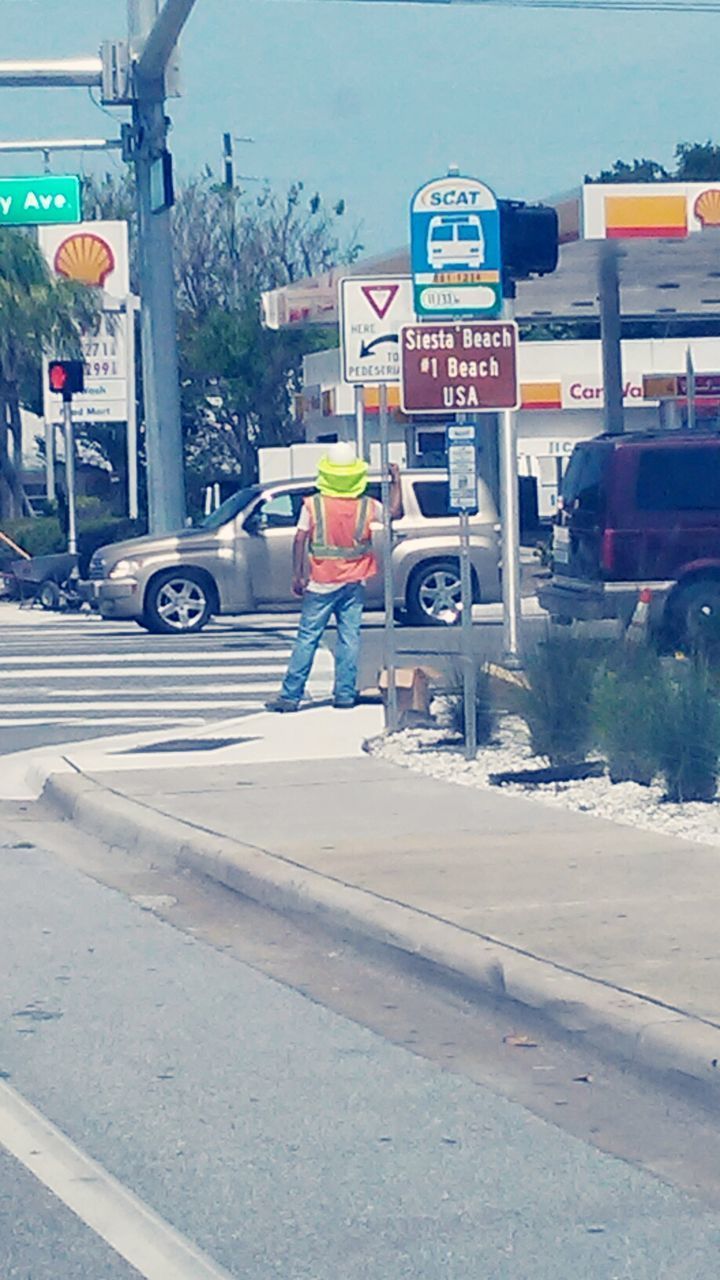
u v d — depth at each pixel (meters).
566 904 9.96
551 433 53.75
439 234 14.64
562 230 28.73
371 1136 7.07
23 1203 6.43
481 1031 8.48
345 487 18.03
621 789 13.37
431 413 14.18
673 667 14.45
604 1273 5.80
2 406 45.94
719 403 46.03
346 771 14.63
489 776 14.05
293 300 40.09
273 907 10.73
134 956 9.86
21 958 9.81
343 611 18.05
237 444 67.88
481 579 27.56
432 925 9.49
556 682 14.56
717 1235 6.10
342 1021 8.65
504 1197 6.44
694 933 9.27
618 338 34.62
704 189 27.77
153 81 29.22
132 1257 5.95
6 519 43.75
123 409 50.00
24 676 21.91
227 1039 8.34
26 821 13.80
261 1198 6.45
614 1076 7.77
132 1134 7.10
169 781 14.32
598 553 22.38
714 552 22.23
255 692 20.09
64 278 46.78
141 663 22.98
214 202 73.44
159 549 27.28
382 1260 5.91
